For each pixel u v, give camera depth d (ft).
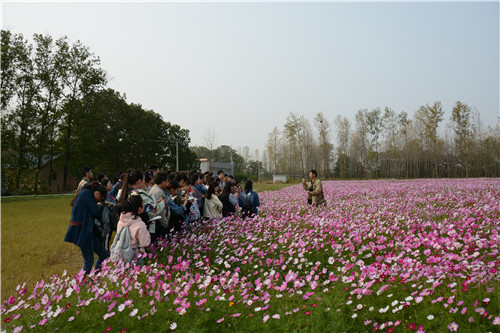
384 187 79.61
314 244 19.81
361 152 225.97
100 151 154.30
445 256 14.76
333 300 13.17
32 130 123.34
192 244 22.00
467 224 20.42
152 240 21.99
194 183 28.19
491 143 187.62
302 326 11.93
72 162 134.72
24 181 125.90
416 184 89.25
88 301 13.38
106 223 19.76
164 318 12.92
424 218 28.04
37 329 12.62
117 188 25.41
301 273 18.20
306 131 231.91
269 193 76.74
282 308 13.17
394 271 14.62
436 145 200.54
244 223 26.37
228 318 12.79
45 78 127.75
